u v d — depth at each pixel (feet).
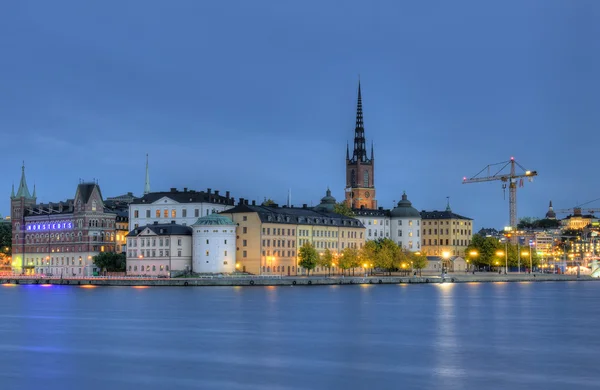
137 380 285.64
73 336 393.50
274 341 376.48
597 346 361.71
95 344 366.02
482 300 645.92
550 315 507.71
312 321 460.96
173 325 440.86
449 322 459.73
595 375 293.43
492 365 312.50
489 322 460.96
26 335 398.62
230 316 489.67
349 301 621.31
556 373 296.92
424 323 453.58
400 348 354.33
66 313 510.99
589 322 463.42
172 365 312.91
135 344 366.43
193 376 291.79
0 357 331.16
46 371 301.22
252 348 354.33
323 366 310.65
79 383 281.13
